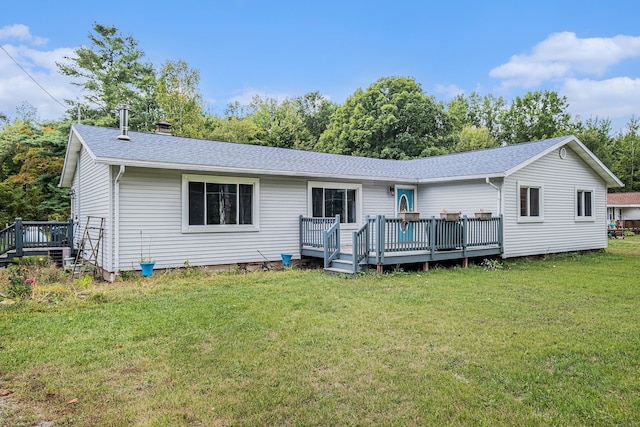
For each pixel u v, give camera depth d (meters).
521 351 4.28
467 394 3.32
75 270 10.04
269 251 10.92
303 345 4.50
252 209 10.66
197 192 9.80
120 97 26.44
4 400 3.31
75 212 13.91
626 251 15.52
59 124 22.03
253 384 3.54
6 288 7.26
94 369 3.91
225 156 10.75
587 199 15.01
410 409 3.09
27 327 5.23
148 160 8.64
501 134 46.69
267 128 43.09
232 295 7.10
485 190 12.13
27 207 18.73
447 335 4.82
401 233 10.68
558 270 10.23
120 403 3.24
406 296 6.96
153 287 7.79
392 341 4.61
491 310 6.00
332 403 3.19
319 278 8.90
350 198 12.73
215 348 4.43
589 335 4.82
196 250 9.75
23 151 21.83
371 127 30.92
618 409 3.06
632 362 3.98
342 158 14.91
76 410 3.14
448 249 10.57
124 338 4.79
